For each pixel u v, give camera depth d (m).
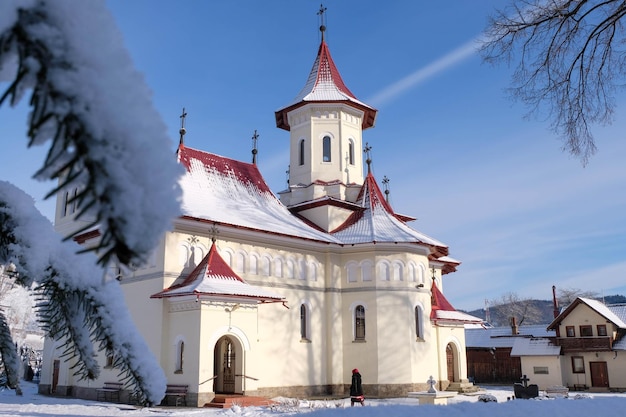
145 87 1.54
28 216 2.39
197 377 22.02
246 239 27.27
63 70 1.43
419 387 28.75
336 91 36.53
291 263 28.98
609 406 15.20
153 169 1.44
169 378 22.98
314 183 34.06
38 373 37.47
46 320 2.51
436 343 32.56
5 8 1.42
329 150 35.38
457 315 33.62
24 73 1.43
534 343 43.62
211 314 22.92
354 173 35.72
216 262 24.64
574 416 14.27
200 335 22.38
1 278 2.45
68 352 2.62
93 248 1.46
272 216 30.48
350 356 29.47
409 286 29.80
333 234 32.16
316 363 28.80
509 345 46.81
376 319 29.19
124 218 1.39
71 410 19.38
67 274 2.34
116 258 1.46
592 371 41.16
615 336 40.91
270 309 27.28
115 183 1.40
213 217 26.03
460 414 13.87
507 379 46.06
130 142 1.44
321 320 29.69
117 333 2.31
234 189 30.78
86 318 2.38
